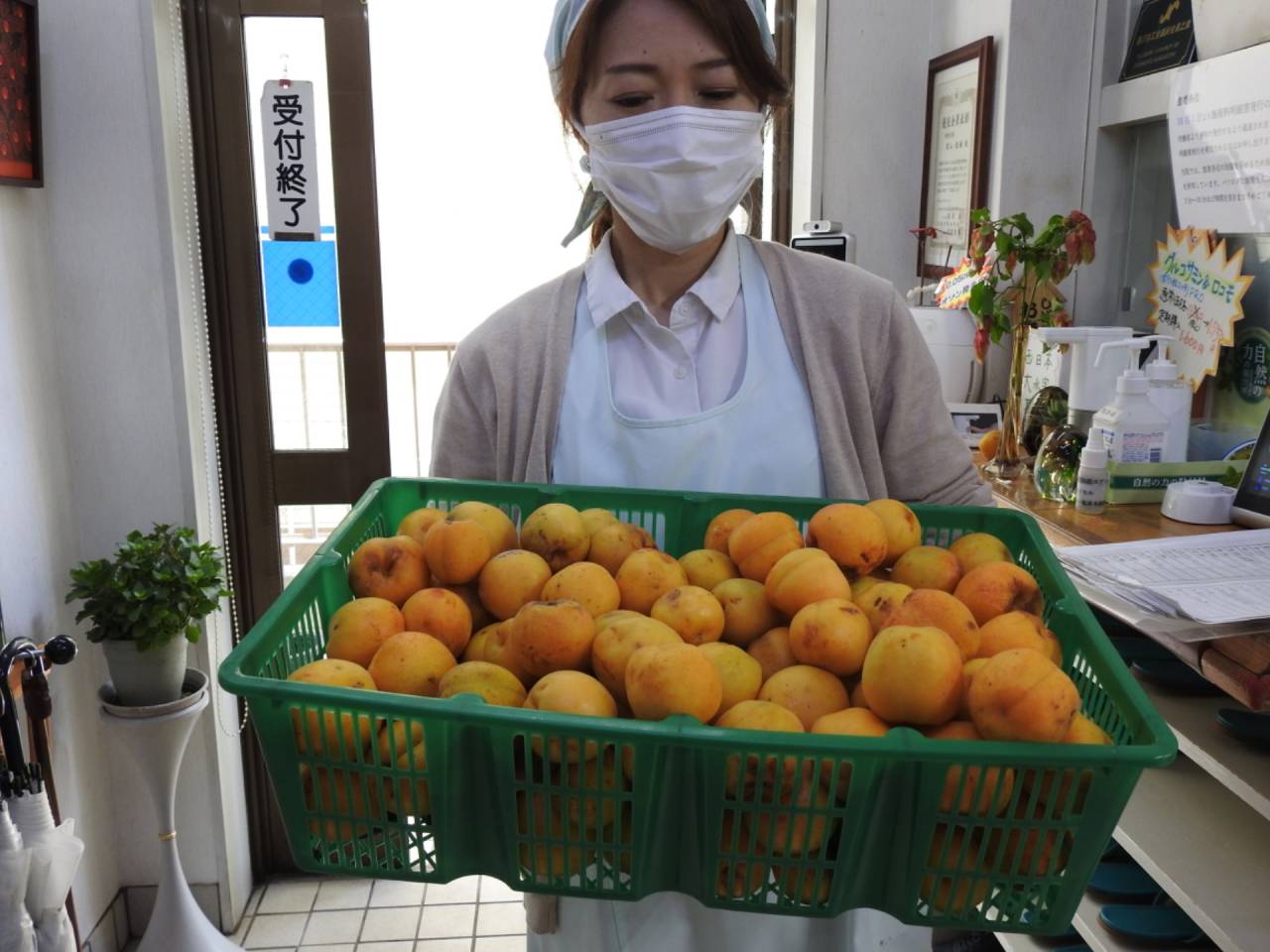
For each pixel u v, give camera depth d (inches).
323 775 26.7
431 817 27.0
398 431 161.0
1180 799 56.1
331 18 84.1
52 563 77.8
